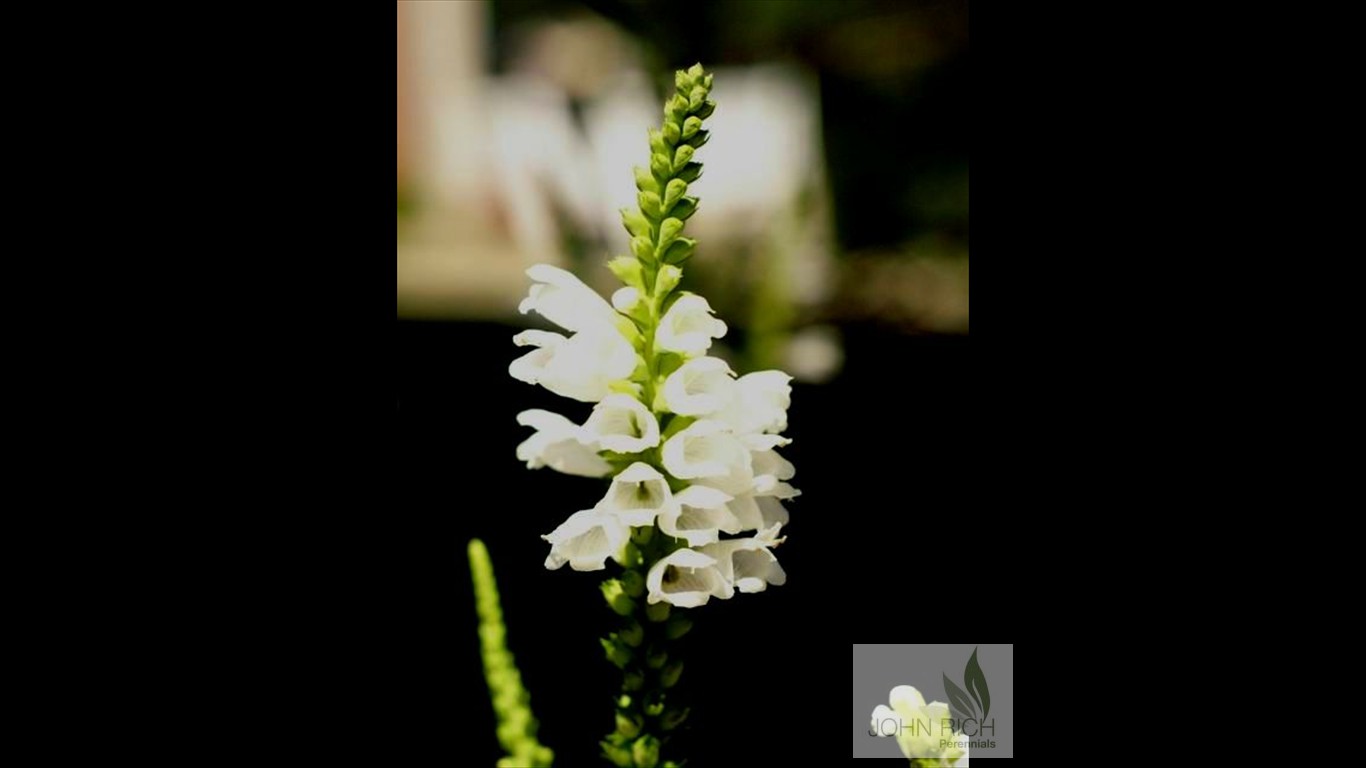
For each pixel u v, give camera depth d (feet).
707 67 4.16
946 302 3.99
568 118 4.06
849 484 3.57
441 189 4.01
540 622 3.27
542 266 2.62
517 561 3.34
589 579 3.34
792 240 4.02
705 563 2.56
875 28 4.08
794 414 3.83
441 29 4.02
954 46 4.07
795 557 3.45
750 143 4.13
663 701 2.61
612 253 3.95
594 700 3.22
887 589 3.26
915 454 3.61
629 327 2.61
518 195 4.01
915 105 4.13
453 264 3.92
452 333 3.81
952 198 4.05
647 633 2.61
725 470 2.57
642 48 4.14
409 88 3.99
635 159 4.00
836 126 4.15
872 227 4.12
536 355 2.63
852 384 3.88
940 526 3.40
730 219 4.07
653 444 2.58
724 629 3.27
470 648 3.21
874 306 4.01
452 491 3.45
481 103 4.06
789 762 3.17
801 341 3.97
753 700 3.21
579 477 3.62
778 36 4.14
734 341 3.94
